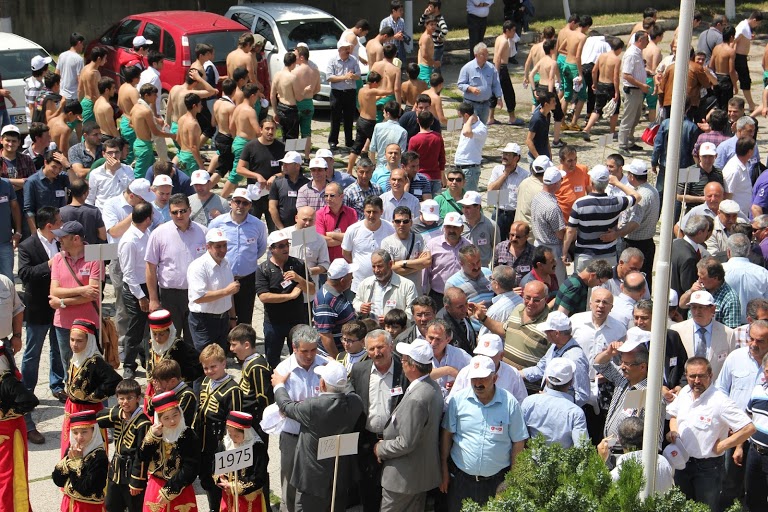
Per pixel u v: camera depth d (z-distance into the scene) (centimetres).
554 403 973
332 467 984
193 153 1812
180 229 1316
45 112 2000
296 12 2670
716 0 3816
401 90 2173
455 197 1503
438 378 1051
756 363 1051
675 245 1323
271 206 1561
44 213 1277
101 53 2120
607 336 1128
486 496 967
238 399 1038
